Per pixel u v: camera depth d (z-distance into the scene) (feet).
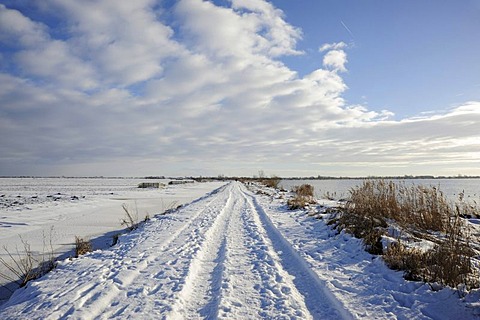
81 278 19.52
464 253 18.60
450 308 13.76
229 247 27.30
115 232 42.88
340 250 24.80
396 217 31.68
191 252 25.23
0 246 34.88
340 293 16.53
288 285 18.10
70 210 68.59
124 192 138.10
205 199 81.61
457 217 26.86
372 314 14.20
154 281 18.69
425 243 22.43
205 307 15.58
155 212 65.62
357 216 31.58
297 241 28.40
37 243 36.27
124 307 15.23
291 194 92.53
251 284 18.33
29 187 199.41
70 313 14.38
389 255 20.06
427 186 32.60
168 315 14.24
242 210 54.85
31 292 17.84
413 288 16.16
